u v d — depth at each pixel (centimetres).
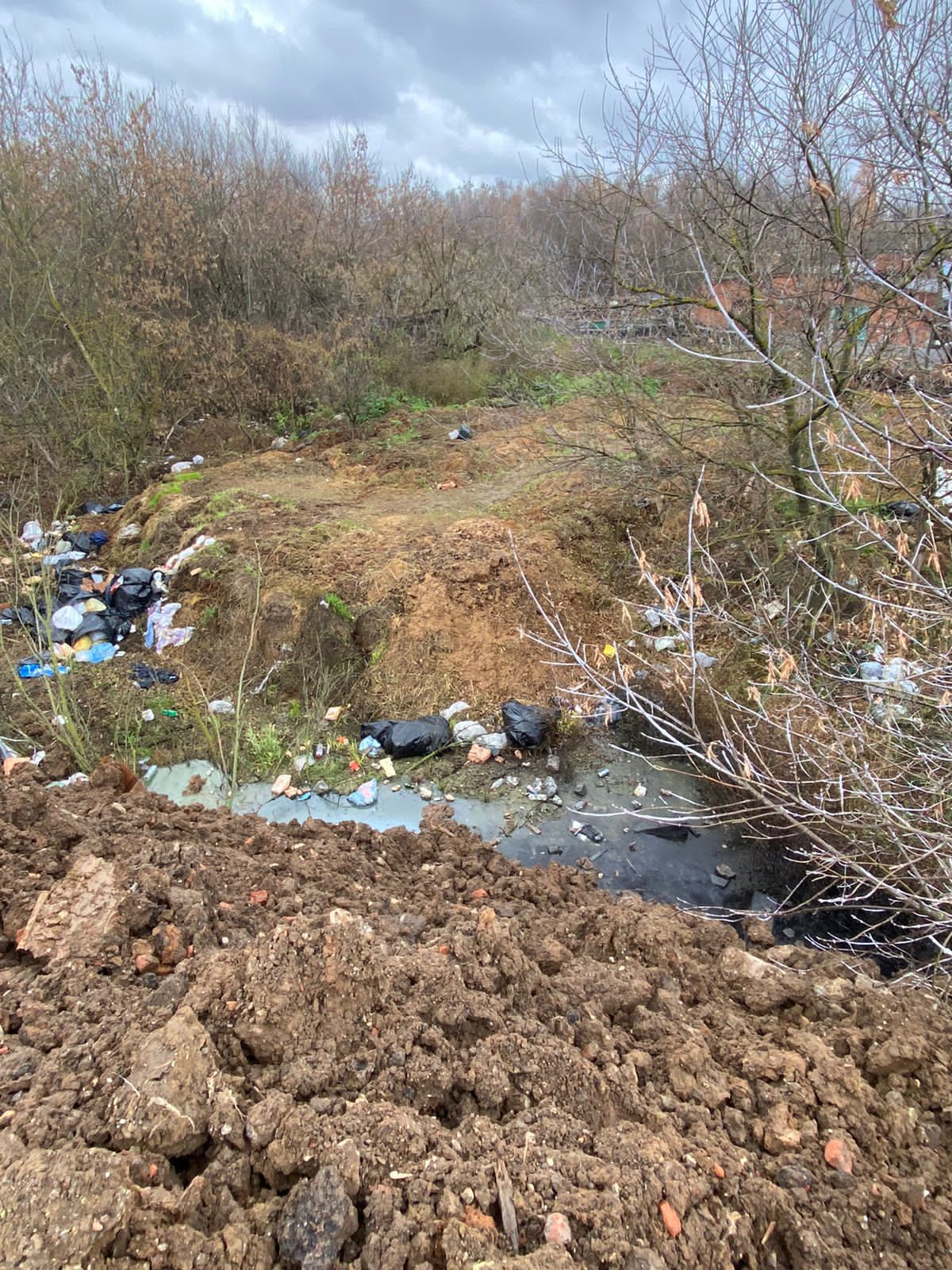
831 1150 205
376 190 1223
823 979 289
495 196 1327
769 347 434
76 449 913
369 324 1147
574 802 470
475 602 581
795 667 359
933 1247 187
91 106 979
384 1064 218
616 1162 192
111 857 302
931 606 389
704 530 618
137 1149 180
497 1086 213
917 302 288
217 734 493
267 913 293
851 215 467
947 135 394
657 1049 243
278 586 590
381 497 776
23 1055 206
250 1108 198
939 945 279
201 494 768
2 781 317
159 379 945
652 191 578
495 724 528
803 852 350
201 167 1151
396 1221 171
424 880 371
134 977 251
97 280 942
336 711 539
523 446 891
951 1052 235
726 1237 182
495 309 1034
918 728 364
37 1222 153
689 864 425
